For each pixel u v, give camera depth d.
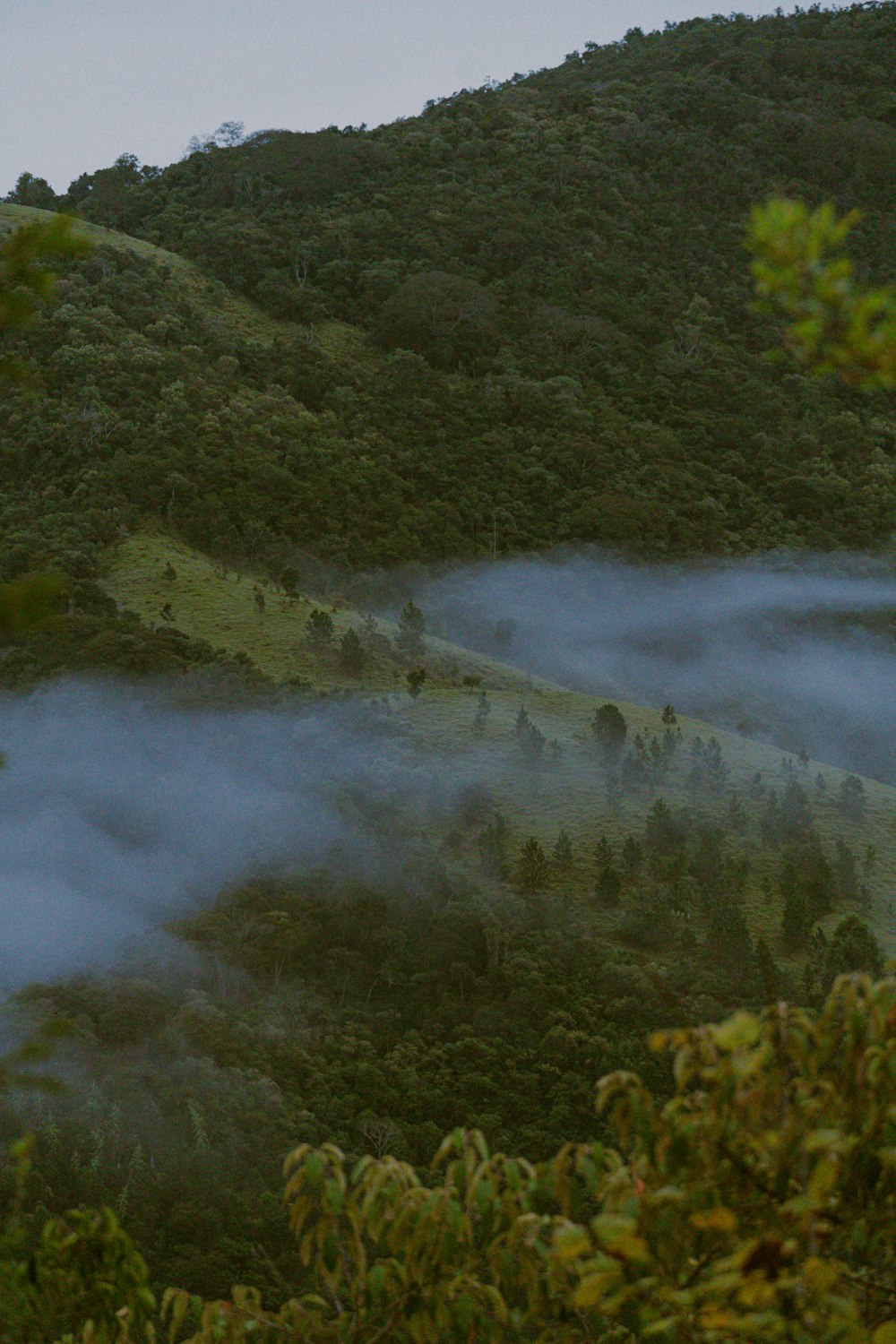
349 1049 61.34
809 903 74.12
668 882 76.38
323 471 156.12
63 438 139.00
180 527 131.62
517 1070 59.94
